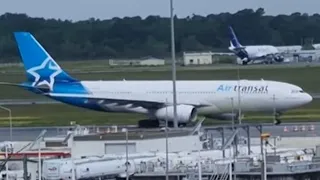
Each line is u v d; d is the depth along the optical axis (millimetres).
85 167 88438
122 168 90250
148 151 99500
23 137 133625
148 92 148125
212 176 87312
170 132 103062
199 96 146250
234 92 145875
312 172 91375
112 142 101062
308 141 118312
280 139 116875
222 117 148500
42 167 89688
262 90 145125
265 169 82812
